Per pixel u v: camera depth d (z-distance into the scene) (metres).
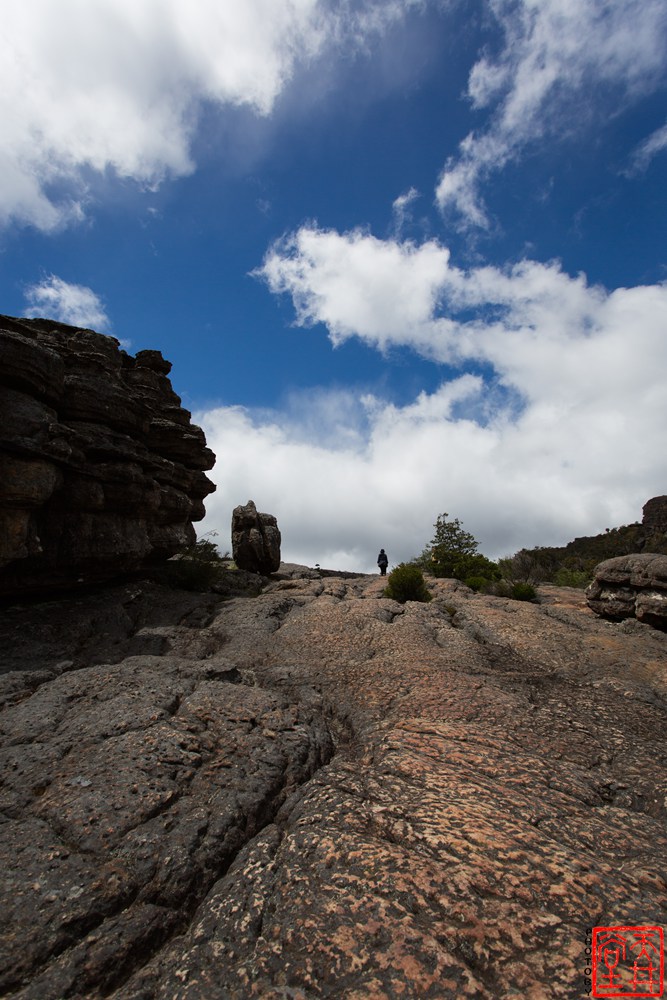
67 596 10.91
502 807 4.30
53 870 3.53
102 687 6.48
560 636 10.55
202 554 18.23
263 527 22.53
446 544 31.33
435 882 3.36
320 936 3.02
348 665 8.38
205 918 3.34
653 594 12.67
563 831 4.07
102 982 2.90
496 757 5.24
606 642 10.23
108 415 11.09
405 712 6.52
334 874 3.52
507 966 2.80
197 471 16.86
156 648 9.05
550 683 7.83
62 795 4.31
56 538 9.79
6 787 4.48
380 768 5.01
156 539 13.91
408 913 3.14
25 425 8.34
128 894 3.43
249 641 9.71
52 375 9.32
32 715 5.73
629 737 6.09
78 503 10.09
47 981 2.82
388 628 10.39
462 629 11.21
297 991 2.72
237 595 15.70
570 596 19.41
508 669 8.58
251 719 5.88
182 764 4.86
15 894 3.31
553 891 3.31
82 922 3.18
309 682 7.70
